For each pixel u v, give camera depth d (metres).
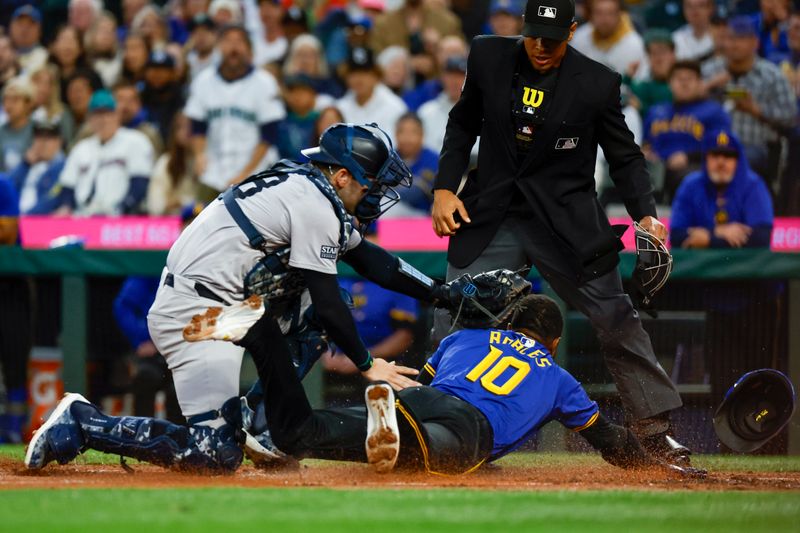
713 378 25.73
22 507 12.40
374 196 16.42
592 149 18.52
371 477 15.91
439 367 16.89
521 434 16.20
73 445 16.05
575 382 16.83
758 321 25.98
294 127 35.62
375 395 14.82
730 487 16.02
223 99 35.12
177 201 35.94
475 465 15.96
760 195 28.41
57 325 28.17
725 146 28.20
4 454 20.92
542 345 16.98
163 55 38.31
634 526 11.63
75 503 12.73
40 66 40.94
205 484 14.99
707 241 28.05
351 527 11.20
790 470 20.05
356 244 16.78
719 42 36.44
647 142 33.53
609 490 14.80
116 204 36.12
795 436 24.81
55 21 44.72
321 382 26.36
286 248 15.75
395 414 14.98
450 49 37.84
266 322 15.20
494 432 16.06
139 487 14.47
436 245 29.80
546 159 18.20
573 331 25.77
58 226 33.88
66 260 27.86
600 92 17.91
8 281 28.22
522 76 18.06
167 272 15.90
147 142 36.72
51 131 37.75
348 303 16.55
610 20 35.59
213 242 15.62
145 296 27.66
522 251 18.69
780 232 31.39
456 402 16.02
